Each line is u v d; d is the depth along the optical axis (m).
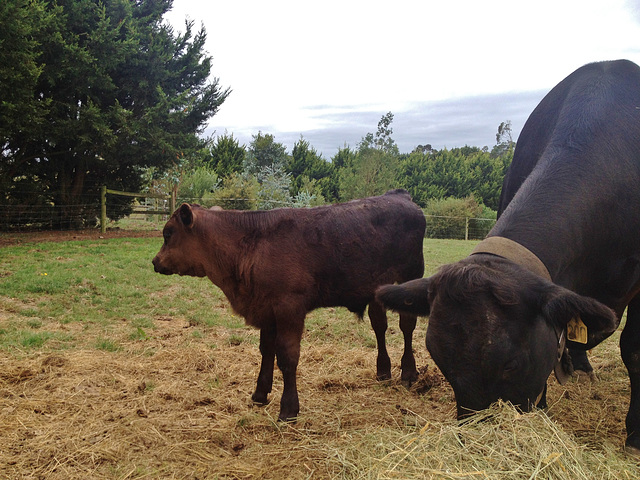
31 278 8.37
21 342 5.61
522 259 2.76
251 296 4.16
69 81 14.80
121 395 4.42
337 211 4.38
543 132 4.08
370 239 4.38
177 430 3.82
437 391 4.68
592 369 5.15
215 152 35.97
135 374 4.94
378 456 2.83
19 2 12.09
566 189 3.16
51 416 3.97
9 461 3.29
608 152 3.34
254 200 22.05
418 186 38.91
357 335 6.53
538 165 3.45
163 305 7.70
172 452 3.49
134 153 16.12
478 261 2.65
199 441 3.65
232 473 3.21
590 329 2.29
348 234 4.25
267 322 4.18
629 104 3.63
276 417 4.10
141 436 3.68
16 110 12.40
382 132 27.80
